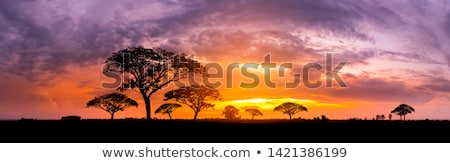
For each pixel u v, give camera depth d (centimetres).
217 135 3262
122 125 3941
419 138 3136
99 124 4019
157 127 3791
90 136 3130
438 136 3269
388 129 3838
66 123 4138
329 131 3644
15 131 3381
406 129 3825
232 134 3331
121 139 2981
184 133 3366
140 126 3859
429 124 4541
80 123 4156
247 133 3419
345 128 3922
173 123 4244
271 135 3303
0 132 3312
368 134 3403
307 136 3247
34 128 3606
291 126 4134
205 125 4103
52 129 3544
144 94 4822
